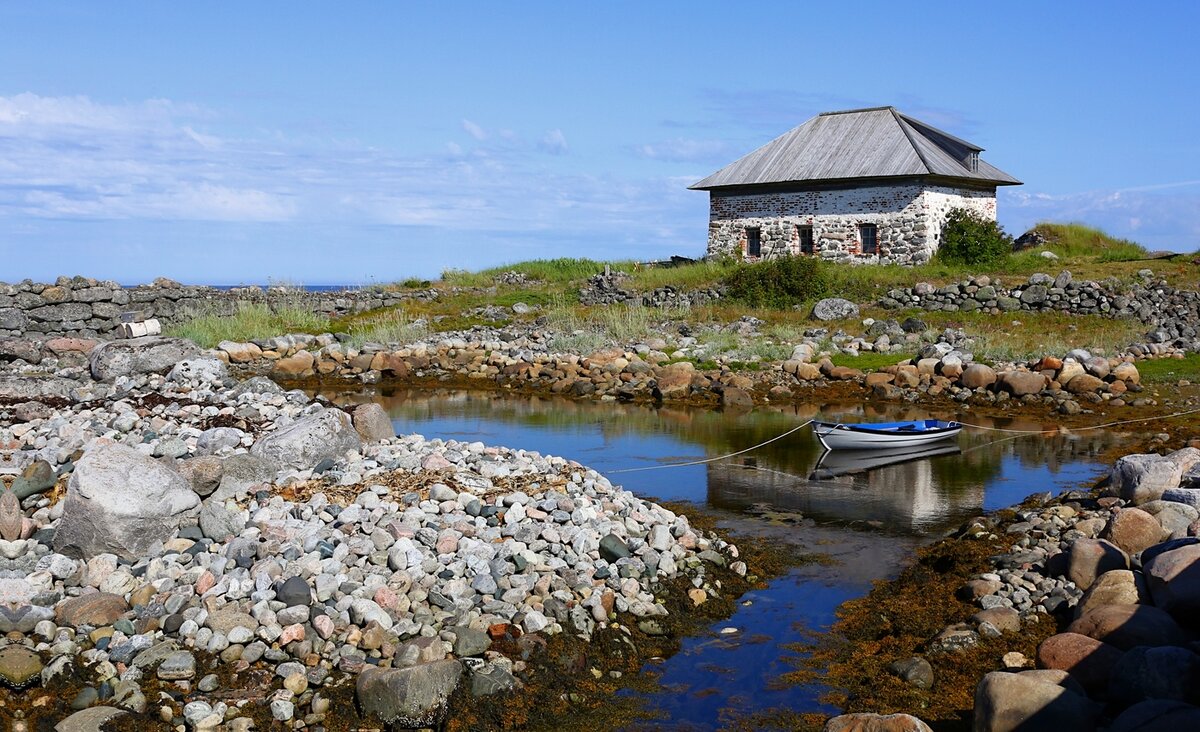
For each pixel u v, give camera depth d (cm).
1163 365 2167
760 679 736
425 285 3638
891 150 3494
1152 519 876
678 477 1394
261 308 2973
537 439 1669
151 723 617
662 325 2883
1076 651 654
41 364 2088
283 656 681
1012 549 973
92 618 703
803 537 1098
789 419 1862
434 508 934
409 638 714
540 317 3055
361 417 1245
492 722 654
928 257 3378
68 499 812
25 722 613
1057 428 1738
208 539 838
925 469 1441
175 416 1305
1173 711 544
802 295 3017
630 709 688
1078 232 3762
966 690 700
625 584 838
